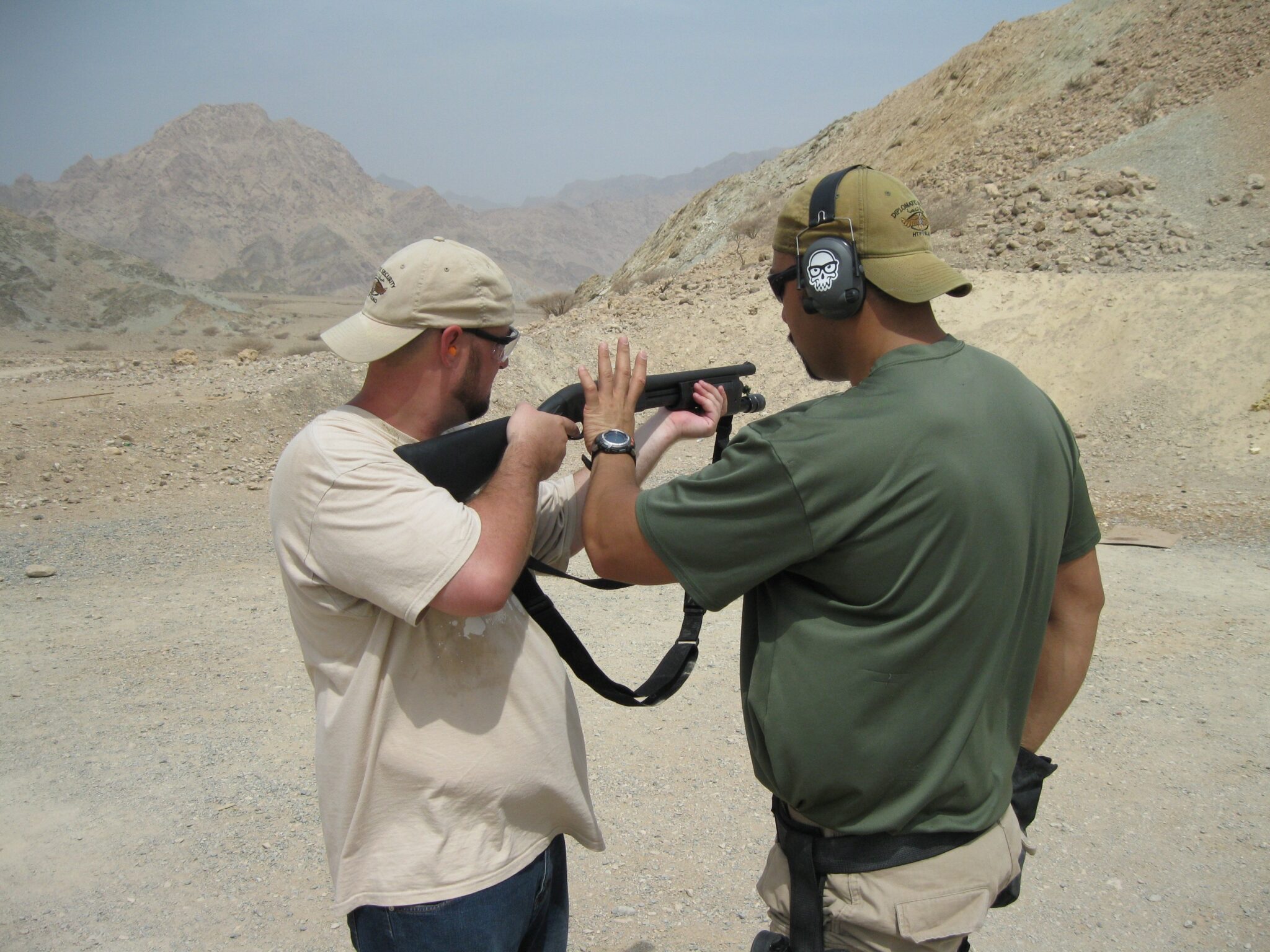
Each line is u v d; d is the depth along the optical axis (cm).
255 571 812
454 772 169
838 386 1573
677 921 327
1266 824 386
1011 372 164
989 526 149
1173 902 339
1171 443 1248
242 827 394
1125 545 878
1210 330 1438
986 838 165
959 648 152
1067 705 187
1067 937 322
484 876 171
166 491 1144
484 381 181
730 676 546
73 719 501
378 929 170
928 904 159
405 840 171
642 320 1905
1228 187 2011
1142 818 395
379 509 159
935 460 146
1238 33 2677
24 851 376
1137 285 1598
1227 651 581
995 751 165
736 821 394
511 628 181
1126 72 2878
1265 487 1064
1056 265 1830
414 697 169
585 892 346
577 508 213
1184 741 462
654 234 5209
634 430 183
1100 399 1405
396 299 170
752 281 2038
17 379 1759
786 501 149
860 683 153
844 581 153
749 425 159
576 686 534
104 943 318
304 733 486
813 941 164
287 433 1391
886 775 155
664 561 158
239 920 331
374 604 167
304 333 12050
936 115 3534
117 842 382
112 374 1811
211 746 469
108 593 741
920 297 157
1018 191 2239
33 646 614
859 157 3841
